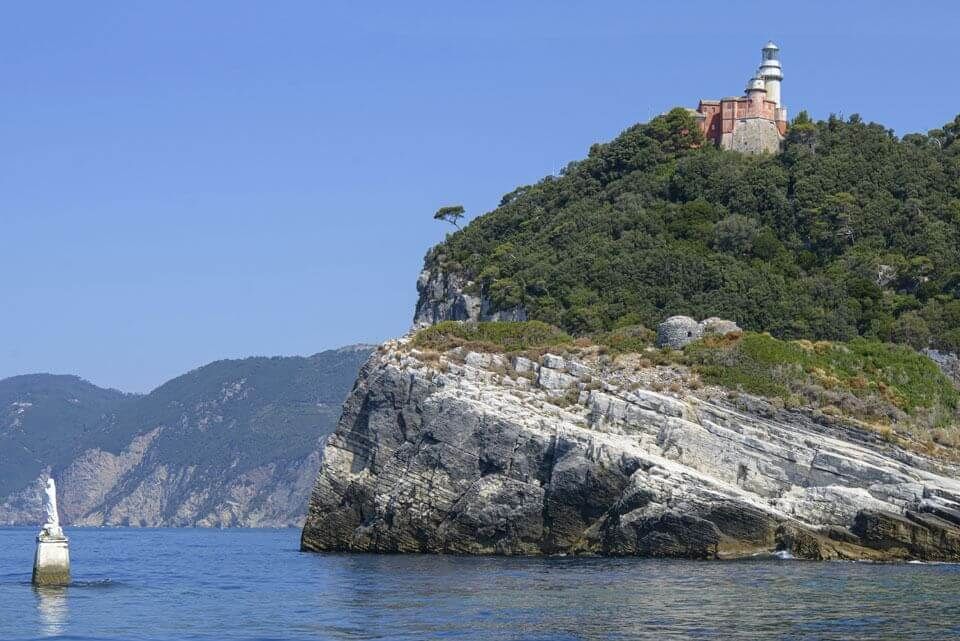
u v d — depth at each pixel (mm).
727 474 90000
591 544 89625
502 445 92688
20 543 170375
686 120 148000
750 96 149500
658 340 106312
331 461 103500
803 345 105875
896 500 86062
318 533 103312
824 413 93938
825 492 86188
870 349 106938
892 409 96875
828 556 83812
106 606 63438
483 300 129125
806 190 131750
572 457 90000
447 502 93812
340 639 52094
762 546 84875
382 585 70375
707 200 134625
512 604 61156
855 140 140750
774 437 91250
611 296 120500
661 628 53531
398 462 97438
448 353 103625
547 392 98562
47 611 61469
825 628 53094
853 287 119438
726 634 51812
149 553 124562
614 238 131125
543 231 137500
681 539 85750
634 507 87125
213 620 57844
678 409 93062
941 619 55219
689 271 121188
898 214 129375
